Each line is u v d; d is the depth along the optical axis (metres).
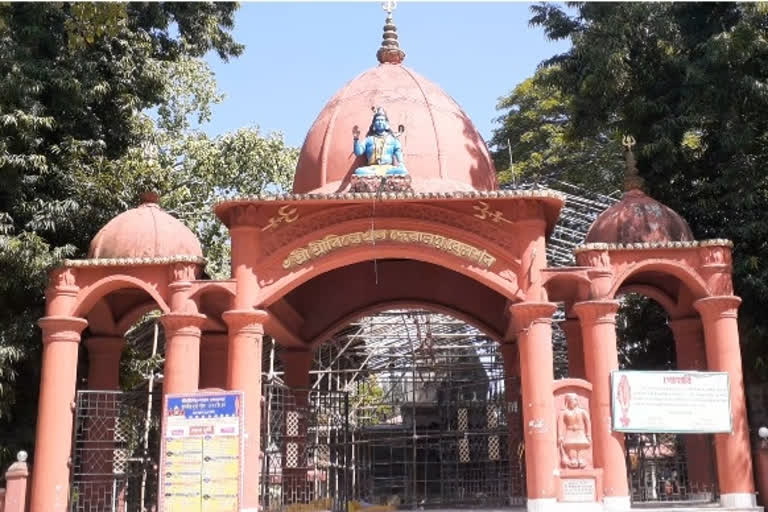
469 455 17.62
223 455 11.71
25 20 15.22
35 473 12.34
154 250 13.29
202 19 20.72
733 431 12.14
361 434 19.34
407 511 15.13
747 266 14.46
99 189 14.95
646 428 12.02
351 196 12.66
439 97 15.76
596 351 12.40
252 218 13.00
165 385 12.37
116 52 16.80
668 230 13.80
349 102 15.47
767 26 15.30
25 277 13.55
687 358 14.72
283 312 16.45
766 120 15.51
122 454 14.52
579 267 12.71
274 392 15.57
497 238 12.88
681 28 16.89
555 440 12.09
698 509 11.92
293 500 15.45
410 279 18.02
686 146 17.34
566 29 19.44
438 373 23.00
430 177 14.39
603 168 28.47
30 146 14.35
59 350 12.78
